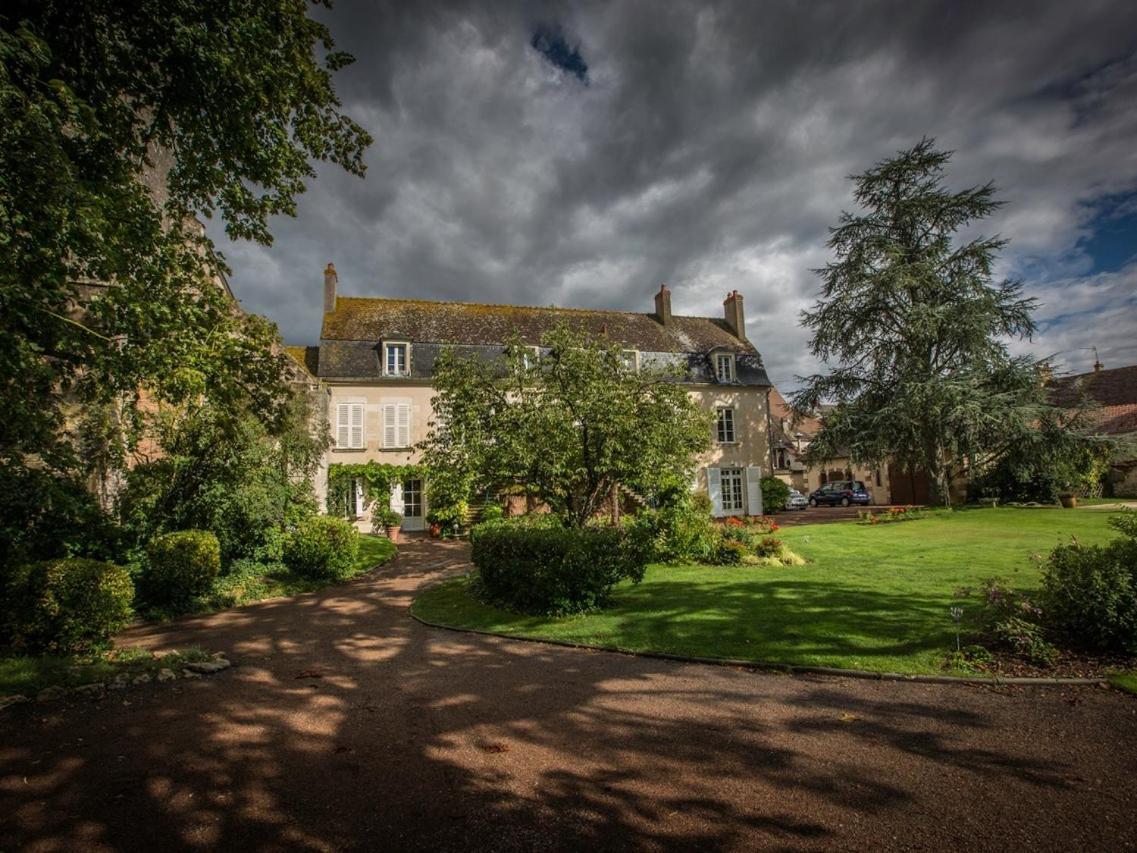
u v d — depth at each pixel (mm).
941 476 24516
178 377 7258
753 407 29625
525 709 4875
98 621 6648
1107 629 5434
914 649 5980
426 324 25938
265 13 7180
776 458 44875
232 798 3434
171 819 3203
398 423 23812
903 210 24578
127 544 9516
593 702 5012
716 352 29203
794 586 9305
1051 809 3168
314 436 14414
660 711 4766
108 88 7125
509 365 11219
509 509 22891
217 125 7629
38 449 6961
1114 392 33250
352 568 13016
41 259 5527
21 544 7910
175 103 7492
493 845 2945
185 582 9328
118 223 6340
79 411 9320
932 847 2863
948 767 3668
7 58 5113
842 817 3148
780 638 6594
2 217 5117
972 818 3102
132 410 7973
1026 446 22625
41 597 6367
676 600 8664
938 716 4477
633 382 11320
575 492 11703
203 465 11016
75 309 7934
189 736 4344
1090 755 3768
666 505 14336
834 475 44031
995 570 10125
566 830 3074
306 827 3125
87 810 3287
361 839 3012
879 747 3979
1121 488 27766
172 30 6539
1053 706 4590
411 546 18984
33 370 5789
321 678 5852
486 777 3680
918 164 24656
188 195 8344
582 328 11828
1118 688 4848
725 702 4926
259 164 8008
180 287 7656
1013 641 5734
